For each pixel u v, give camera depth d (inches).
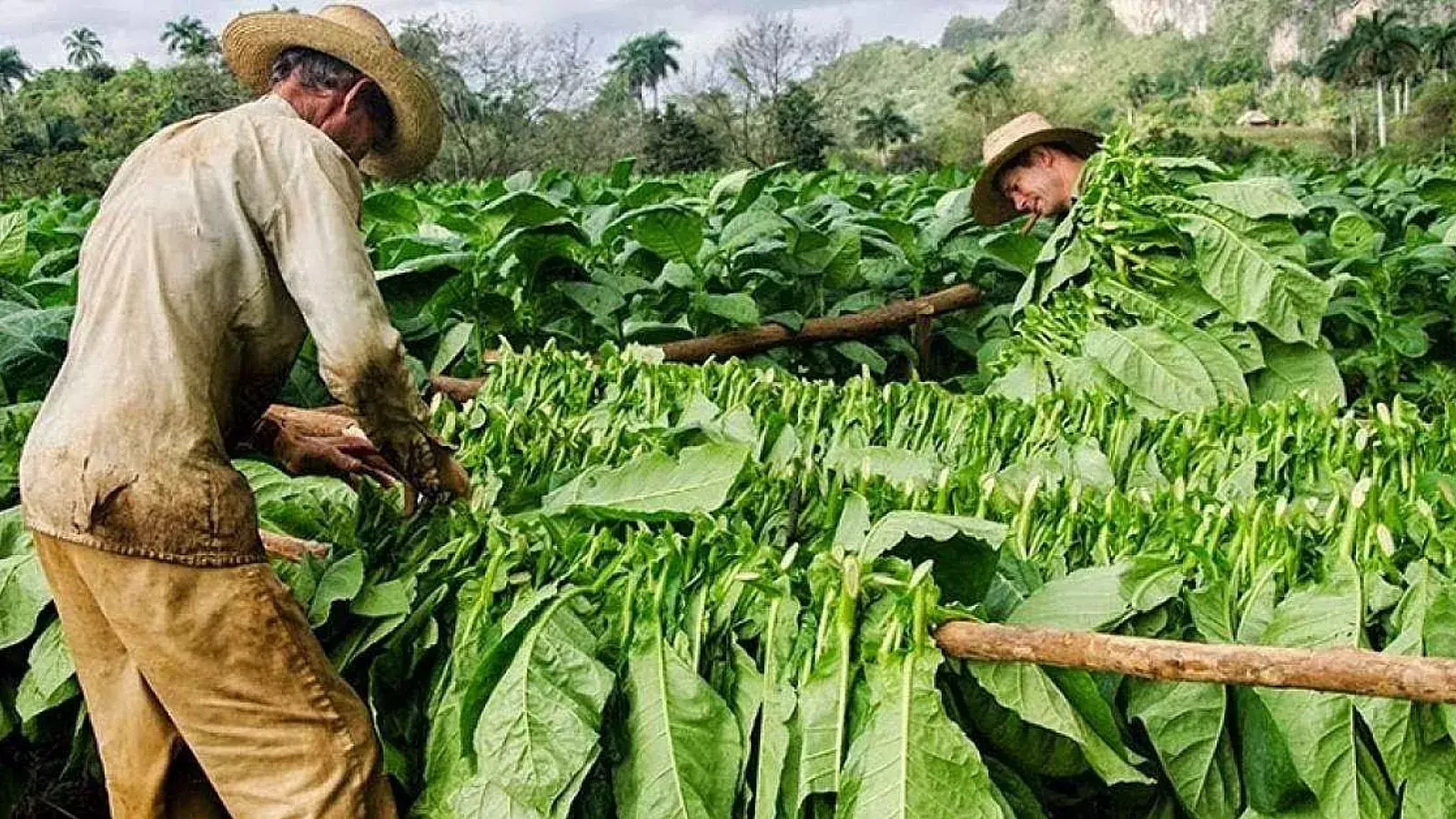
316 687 87.8
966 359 250.5
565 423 128.8
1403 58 2199.8
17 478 126.2
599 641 87.0
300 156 87.4
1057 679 77.3
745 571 85.4
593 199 294.0
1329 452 112.7
